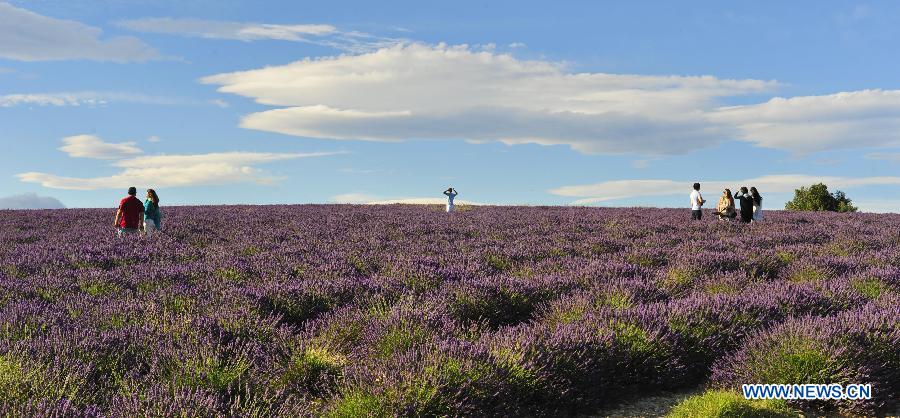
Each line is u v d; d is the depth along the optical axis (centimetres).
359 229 1905
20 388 441
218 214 2536
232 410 425
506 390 484
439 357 502
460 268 1023
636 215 2503
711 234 1780
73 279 943
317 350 598
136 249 1288
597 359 549
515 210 2997
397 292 810
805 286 839
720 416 473
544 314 744
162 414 408
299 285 830
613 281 869
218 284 880
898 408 529
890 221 2384
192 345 541
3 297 781
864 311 642
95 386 476
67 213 2634
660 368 571
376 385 473
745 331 650
